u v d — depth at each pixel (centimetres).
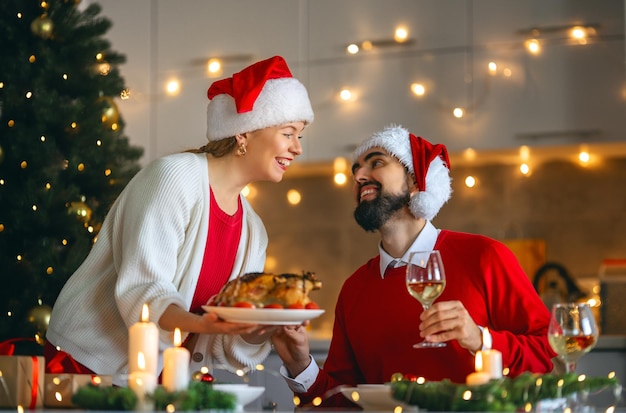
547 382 146
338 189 425
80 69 320
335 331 223
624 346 307
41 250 299
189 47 404
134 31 412
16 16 316
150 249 190
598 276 383
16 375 154
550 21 356
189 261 199
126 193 200
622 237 383
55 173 307
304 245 428
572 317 160
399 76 375
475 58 366
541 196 395
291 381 199
